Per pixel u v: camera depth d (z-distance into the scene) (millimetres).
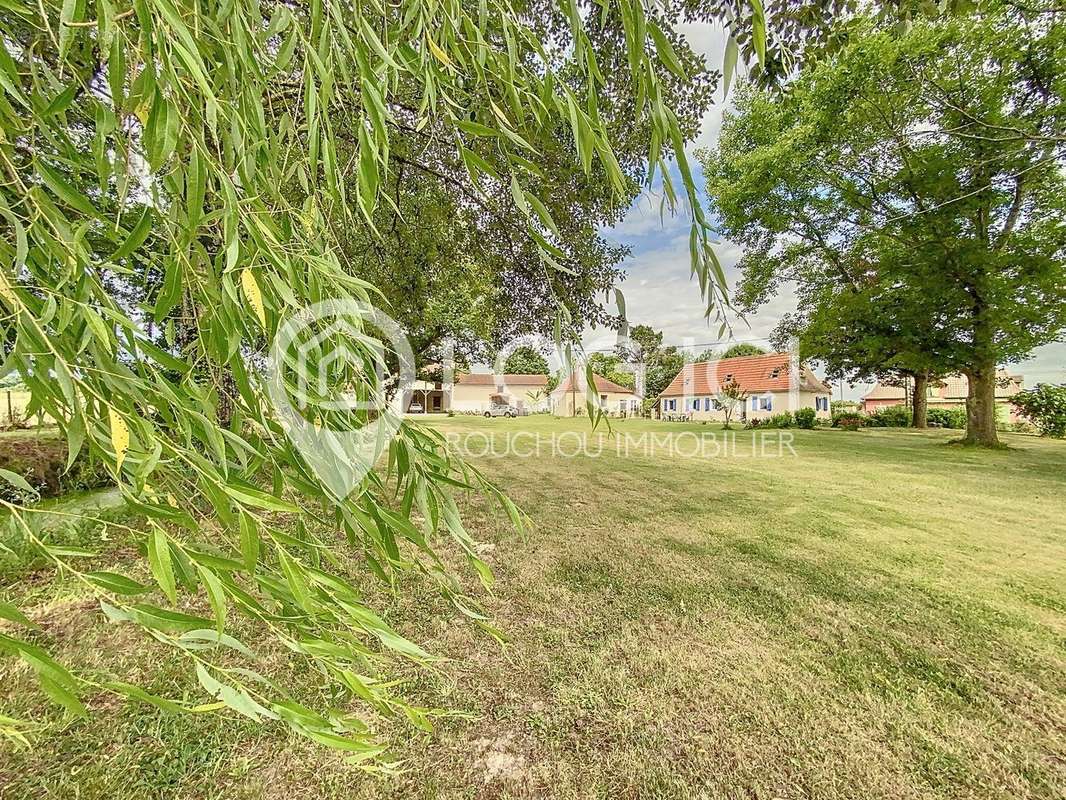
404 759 1372
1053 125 6688
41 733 1403
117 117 620
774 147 9422
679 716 1561
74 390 587
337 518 922
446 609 2303
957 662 1874
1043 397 12586
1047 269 7555
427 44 829
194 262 736
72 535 1969
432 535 960
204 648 626
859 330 10320
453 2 832
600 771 1339
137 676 1716
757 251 11664
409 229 3260
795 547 3303
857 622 2203
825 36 2832
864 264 10227
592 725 1519
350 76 831
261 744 1417
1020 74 6867
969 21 6672
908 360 9719
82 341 606
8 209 590
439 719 1532
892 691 1689
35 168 610
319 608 720
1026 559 3072
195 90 662
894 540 3475
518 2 1484
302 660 1845
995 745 1438
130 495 616
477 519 3951
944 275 8539
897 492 5160
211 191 669
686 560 3033
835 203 9695
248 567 637
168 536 620
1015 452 8859
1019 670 1820
